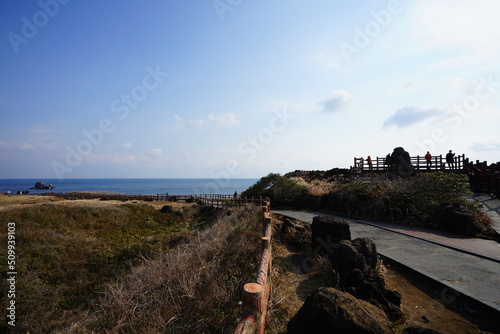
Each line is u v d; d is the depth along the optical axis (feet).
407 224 30.81
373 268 15.92
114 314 16.79
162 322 13.21
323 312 8.80
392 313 11.21
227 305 13.34
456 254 19.45
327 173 98.68
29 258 33.14
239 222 32.32
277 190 60.59
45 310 23.50
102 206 67.67
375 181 44.86
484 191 43.86
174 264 19.77
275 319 11.53
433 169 62.54
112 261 34.68
